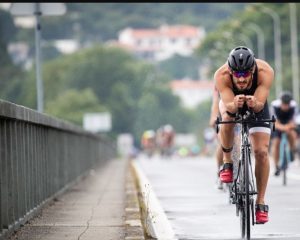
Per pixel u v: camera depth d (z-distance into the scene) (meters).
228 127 22.06
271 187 37.31
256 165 21.86
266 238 21.98
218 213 27.64
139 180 45.50
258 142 21.78
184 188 38.66
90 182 42.91
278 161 39.38
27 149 25.19
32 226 23.19
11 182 22.09
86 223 23.73
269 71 21.70
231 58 21.25
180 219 26.19
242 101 21.25
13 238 21.00
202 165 70.25
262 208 21.73
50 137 31.22
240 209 22.03
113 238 20.84
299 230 23.41
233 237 22.23
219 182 29.81
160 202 31.55
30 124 26.17
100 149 74.81
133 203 29.59
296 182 40.31
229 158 22.61
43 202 28.11
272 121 21.44
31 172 25.83
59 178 33.91
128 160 99.75
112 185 40.03
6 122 21.98
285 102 38.47
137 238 20.80
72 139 41.09
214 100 28.56
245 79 21.31
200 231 23.45
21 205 23.62
